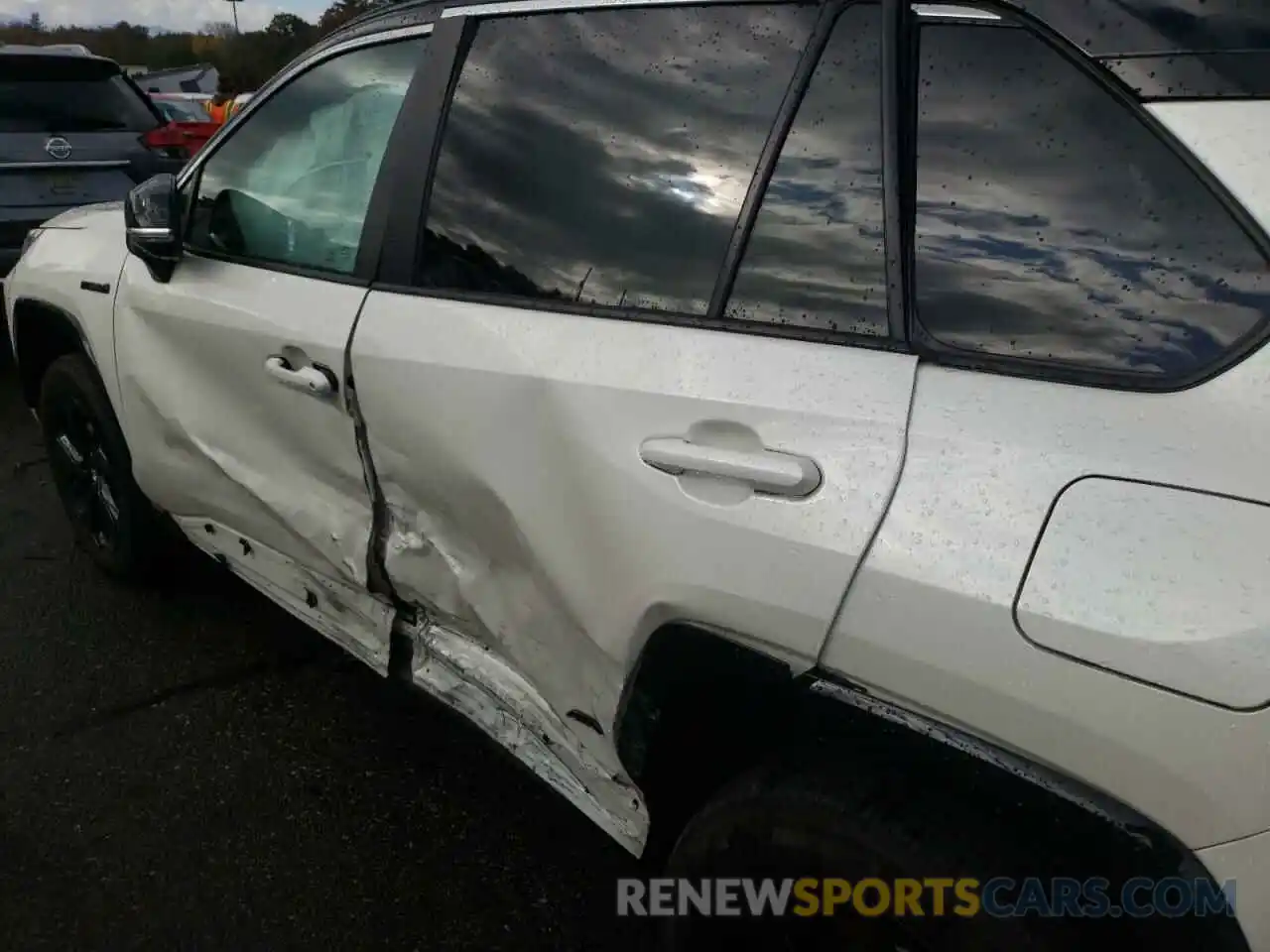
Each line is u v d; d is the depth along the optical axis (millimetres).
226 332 2572
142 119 6863
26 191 6328
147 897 2379
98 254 3211
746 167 1716
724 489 1580
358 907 2359
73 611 3615
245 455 2676
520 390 1869
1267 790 1150
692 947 1728
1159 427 1286
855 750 1503
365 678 3260
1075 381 1366
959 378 1445
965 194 1491
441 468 2051
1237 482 1218
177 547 3609
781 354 1600
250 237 2672
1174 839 1224
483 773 2826
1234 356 1270
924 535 1377
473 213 2094
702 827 1666
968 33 1506
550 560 1863
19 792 2709
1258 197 1272
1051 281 1411
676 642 1659
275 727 2996
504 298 1990
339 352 2217
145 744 2910
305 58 2668
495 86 2125
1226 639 1171
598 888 2432
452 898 2389
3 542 4168
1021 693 1291
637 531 1675
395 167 2252
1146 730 1211
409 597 2348
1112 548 1256
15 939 2260
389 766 2844
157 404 2924
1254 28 1316
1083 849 1310
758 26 1743
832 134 1623
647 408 1681
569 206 1950
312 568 2666
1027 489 1329
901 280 1523
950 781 1396
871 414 1474
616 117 1917
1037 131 1441
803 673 1501
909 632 1376
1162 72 1353
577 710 1955
